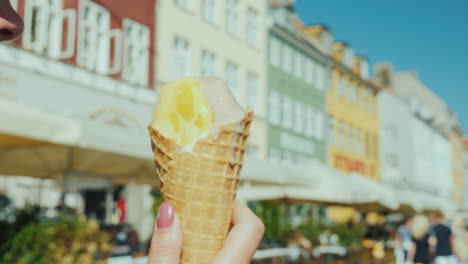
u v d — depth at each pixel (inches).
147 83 597.3
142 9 600.1
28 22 445.7
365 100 1406.3
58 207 317.1
